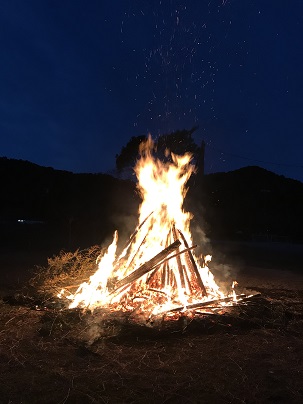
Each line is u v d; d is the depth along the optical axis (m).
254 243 21.55
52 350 3.99
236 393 3.21
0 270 9.24
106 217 22.45
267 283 8.74
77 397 3.07
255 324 4.92
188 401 3.06
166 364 3.74
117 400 3.05
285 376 3.56
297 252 17.56
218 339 4.42
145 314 5.00
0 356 3.83
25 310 5.35
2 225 20.50
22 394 3.10
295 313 5.42
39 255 12.20
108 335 4.32
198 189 23.20
